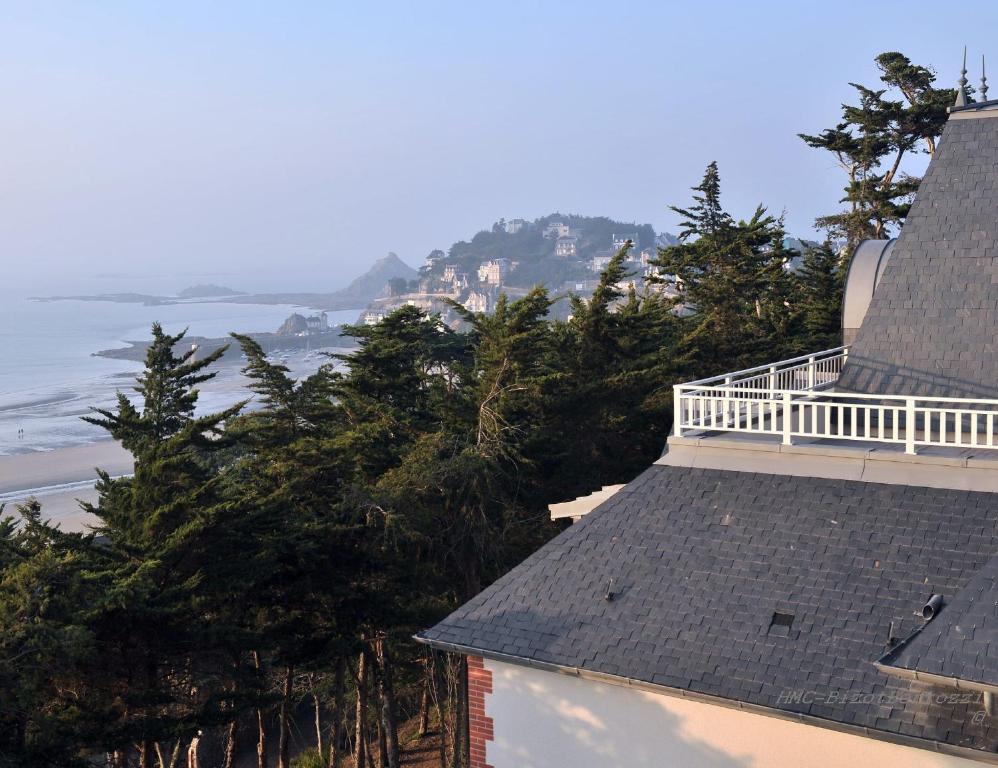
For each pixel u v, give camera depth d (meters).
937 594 12.73
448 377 40.88
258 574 23.27
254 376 33.75
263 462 30.78
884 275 18.97
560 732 14.26
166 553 21.44
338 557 27.12
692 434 17.31
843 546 14.01
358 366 36.91
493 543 30.12
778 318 54.28
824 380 22.91
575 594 14.91
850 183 60.53
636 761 13.62
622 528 15.85
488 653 14.45
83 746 19.42
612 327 39.97
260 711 29.78
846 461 15.23
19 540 23.59
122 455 125.19
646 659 13.41
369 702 36.50
